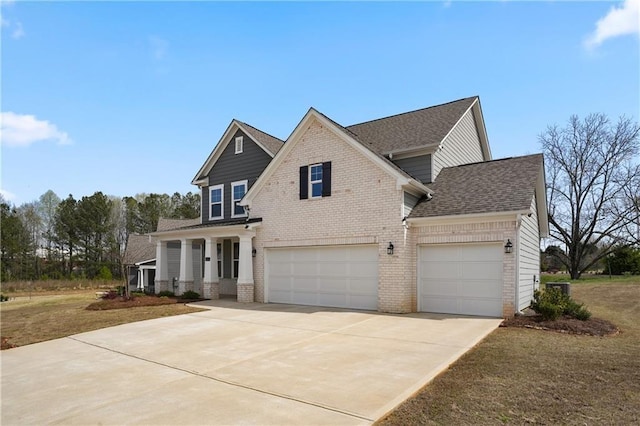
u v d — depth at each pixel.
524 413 5.03
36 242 57.28
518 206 12.34
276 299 17.38
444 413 5.09
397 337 9.74
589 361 7.33
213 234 18.95
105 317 14.33
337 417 5.09
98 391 6.53
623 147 35.91
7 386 7.04
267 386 6.39
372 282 14.77
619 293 22.23
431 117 19.17
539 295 12.24
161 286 21.84
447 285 13.69
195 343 9.74
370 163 14.72
